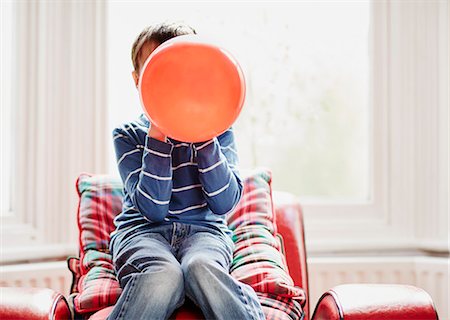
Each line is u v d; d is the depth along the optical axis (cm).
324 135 230
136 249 134
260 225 162
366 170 230
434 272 206
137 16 220
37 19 207
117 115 217
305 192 229
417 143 221
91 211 163
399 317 119
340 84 229
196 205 147
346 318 119
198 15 224
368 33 228
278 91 229
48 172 207
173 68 116
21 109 206
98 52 211
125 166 146
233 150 152
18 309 120
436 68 218
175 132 119
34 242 205
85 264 154
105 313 131
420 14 220
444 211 216
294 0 227
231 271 148
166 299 122
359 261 209
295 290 142
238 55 227
